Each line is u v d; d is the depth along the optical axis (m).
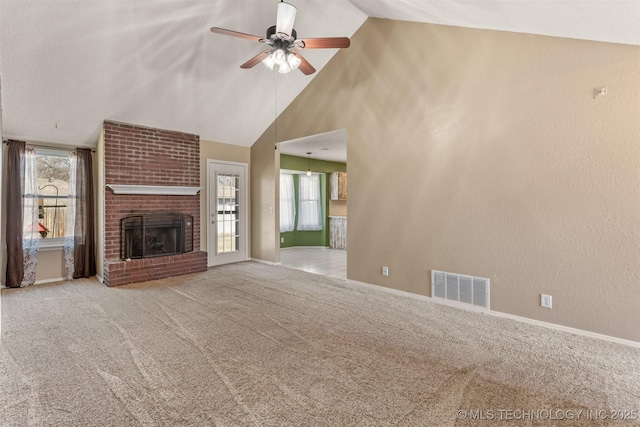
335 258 6.82
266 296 3.94
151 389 1.99
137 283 4.51
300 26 4.12
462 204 3.46
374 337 2.76
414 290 3.89
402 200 3.97
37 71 3.42
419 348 2.56
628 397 1.92
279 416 1.75
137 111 4.46
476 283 3.39
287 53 3.06
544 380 2.11
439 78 3.58
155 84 4.16
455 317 3.23
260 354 2.45
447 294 3.61
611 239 2.64
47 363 2.30
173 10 3.38
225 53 4.13
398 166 3.99
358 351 2.51
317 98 4.95
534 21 2.62
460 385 2.05
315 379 2.11
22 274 4.31
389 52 4.03
